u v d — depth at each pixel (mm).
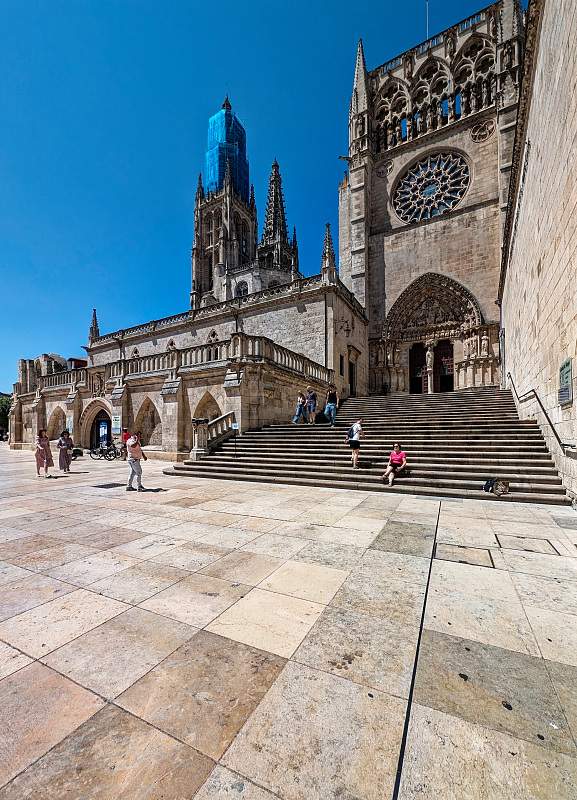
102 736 2154
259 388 16328
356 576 4344
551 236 8688
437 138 30750
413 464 10578
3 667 2773
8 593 4016
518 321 14766
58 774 1919
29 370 37750
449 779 1851
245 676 2645
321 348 23203
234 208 61031
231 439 15312
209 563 4809
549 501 8008
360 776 1876
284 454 13133
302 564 4727
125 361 21984
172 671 2715
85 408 24359
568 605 3629
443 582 4160
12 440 31922
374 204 32938
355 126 34031
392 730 2156
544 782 1827
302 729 2178
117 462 19297
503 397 18641
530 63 10055
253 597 3859
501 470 9547
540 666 2715
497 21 28859
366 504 8195
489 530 6133
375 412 19016
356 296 31422
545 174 9055
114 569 4648
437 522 6652
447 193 29938
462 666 2715
